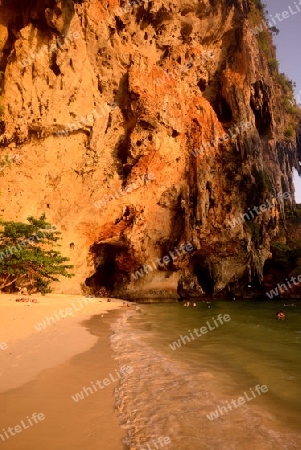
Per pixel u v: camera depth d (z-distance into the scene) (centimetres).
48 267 2380
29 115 2778
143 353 888
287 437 436
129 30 3512
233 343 1081
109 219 3116
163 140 3350
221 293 3994
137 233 3228
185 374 705
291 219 5806
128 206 3186
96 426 449
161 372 713
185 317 1873
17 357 761
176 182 3459
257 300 3775
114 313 1995
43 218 2511
